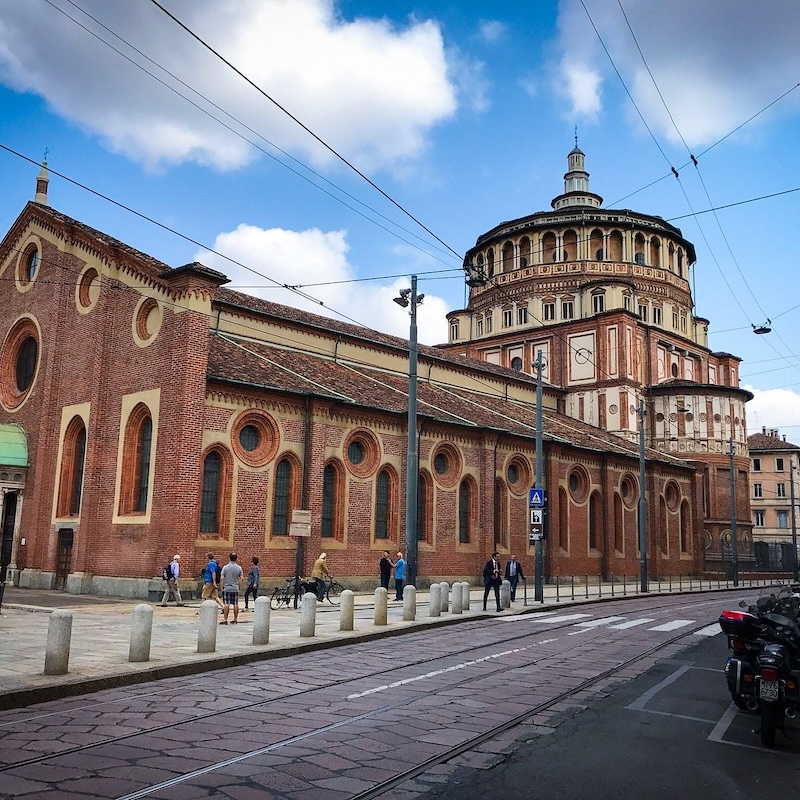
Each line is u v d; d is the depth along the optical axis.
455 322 68.50
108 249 29.62
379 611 18.72
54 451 30.84
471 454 37.50
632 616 23.89
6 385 34.41
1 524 31.55
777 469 84.69
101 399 28.81
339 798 6.44
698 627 20.62
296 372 32.28
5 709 9.58
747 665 9.50
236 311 36.03
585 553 44.06
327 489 30.89
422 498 34.78
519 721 9.26
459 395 45.22
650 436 56.88
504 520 39.22
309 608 16.30
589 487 45.06
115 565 26.66
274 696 10.47
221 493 26.88
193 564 25.00
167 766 7.19
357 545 31.31
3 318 35.50
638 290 61.28
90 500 28.00
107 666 11.80
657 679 12.45
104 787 6.58
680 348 61.94
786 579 56.72
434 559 34.72
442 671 12.77
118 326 28.91
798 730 9.44
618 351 56.50
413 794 6.59
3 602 22.78
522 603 27.38
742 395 58.44
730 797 6.76
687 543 54.34
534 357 60.97
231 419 27.41
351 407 31.34
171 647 14.18
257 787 6.64
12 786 6.58
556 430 46.34
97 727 8.66
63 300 31.88
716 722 9.62
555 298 61.28
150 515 25.64
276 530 28.66
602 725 9.20
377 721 9.08
